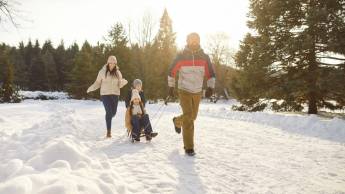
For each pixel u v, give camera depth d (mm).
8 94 40094
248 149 6422
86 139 6637
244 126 10797
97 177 3338
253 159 5453
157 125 10258
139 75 41000
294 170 4812
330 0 16203
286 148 6727
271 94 18078
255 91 19562
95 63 45781
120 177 3660
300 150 6527
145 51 41906
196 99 5688
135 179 3854
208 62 5738
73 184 2598
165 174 4180
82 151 4398
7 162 3467
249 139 7840
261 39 19156
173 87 5848
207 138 7734
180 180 3969
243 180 4160
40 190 2408
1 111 15086
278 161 5387
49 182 2645
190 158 5262
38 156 3539
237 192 3662
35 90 78938
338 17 15578
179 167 4613
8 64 41594
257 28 19234
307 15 16047
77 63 49281
